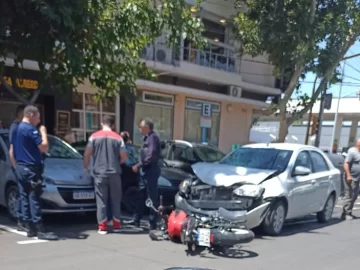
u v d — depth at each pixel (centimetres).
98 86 1062
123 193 946
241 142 2452
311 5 1481
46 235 697
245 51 1648
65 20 810
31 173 685
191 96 2088
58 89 1059
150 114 1912
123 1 993
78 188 779
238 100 2222
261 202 784
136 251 662
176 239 718
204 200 777
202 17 1997
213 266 614
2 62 999
